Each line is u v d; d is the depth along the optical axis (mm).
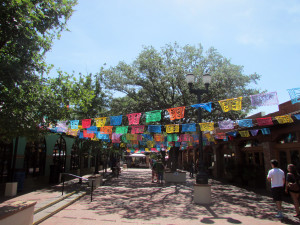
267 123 8516
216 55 16938
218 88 14570
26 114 5117
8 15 4430
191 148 28234
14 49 5059
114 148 22609
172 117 8094
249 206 8633
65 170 19312
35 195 9820
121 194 11508
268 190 11758
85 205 8781
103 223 6332
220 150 19656
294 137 10297
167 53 16875
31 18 4906
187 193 11836
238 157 15742
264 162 12148
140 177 21562
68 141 20203
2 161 11656
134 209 8133
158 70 16422
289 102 9398
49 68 5887
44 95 5688
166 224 6309
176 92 17594
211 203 9203
